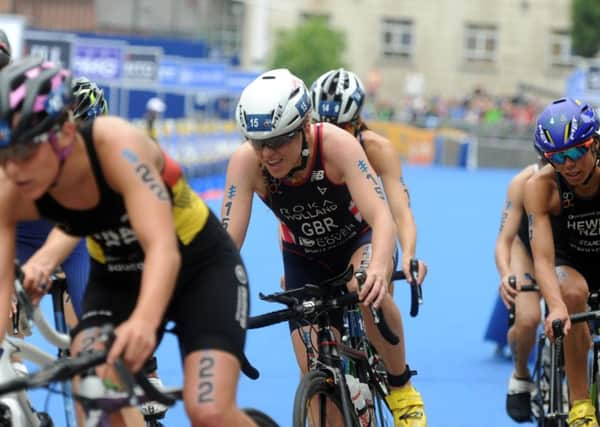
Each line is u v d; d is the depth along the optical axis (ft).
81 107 39.55
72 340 27.20
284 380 56.34
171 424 47.88
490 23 354.74
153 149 26.14
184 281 27.55
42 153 23.79
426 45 354.95
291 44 291.38
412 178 203.41
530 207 38.93
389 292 40.01
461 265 97.86
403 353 39.11
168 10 298.35
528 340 46.42
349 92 40.22
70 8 286.87
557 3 353.31
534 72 355.77
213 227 28.09
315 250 37.86
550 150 36.52
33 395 50.85
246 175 35.94
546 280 38.06
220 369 26.48
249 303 28.25
